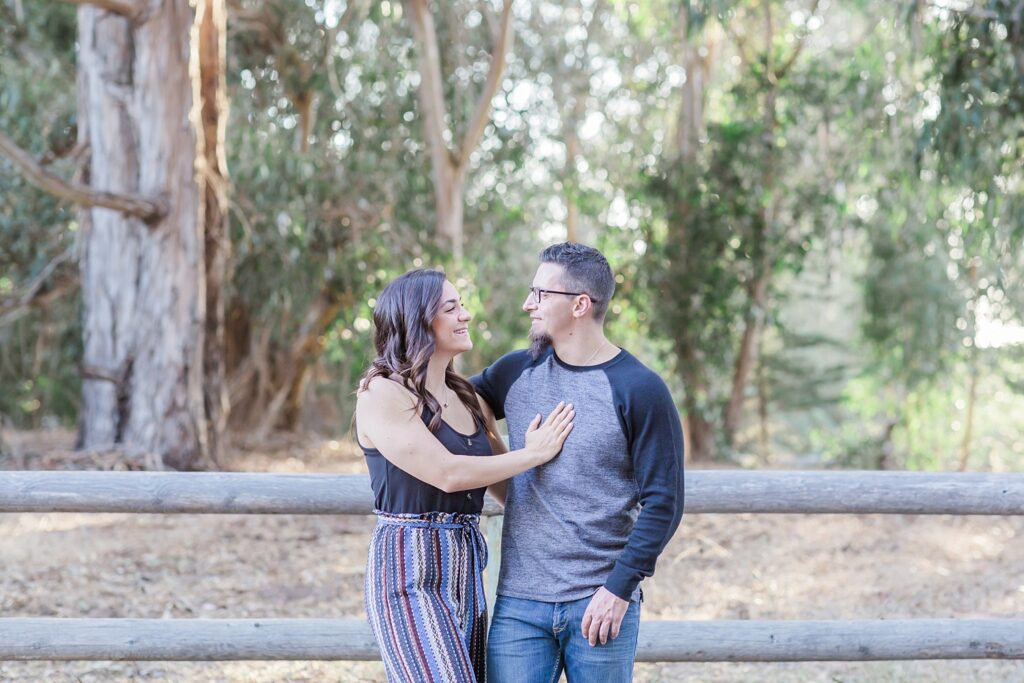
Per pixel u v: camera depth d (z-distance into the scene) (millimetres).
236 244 11914
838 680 4152
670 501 2404
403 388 2482
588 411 2490
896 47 12062
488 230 16062
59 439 14297
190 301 9539
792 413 23062
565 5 16000
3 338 14508
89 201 8703
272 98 15242
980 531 7773
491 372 2746
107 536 7051
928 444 15797
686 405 15352
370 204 13312
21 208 11516
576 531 2500
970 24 8703
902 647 3178
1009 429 16438
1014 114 8742
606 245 15234
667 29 14922
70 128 11969
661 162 14984
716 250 14719
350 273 13047
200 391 9672
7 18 13516
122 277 9555
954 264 14812
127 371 9547
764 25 15641
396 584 2457
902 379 16016
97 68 9648
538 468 2549
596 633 2436
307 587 5914
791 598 5840
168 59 9312
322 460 12328
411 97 14906
